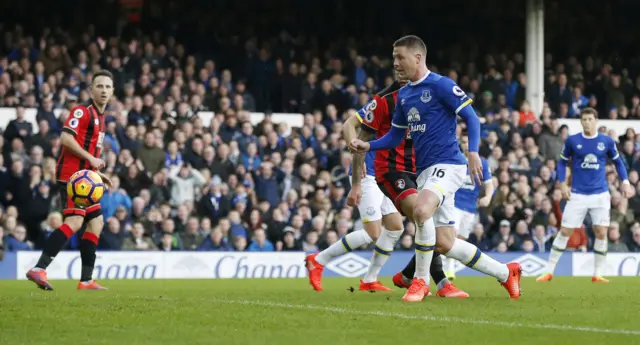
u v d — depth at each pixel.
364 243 13.49
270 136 26.81
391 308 9.77
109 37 31.30
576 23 36.50
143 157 24.62
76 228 13.19
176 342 7.06
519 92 32.75
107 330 7.77
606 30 36.69
